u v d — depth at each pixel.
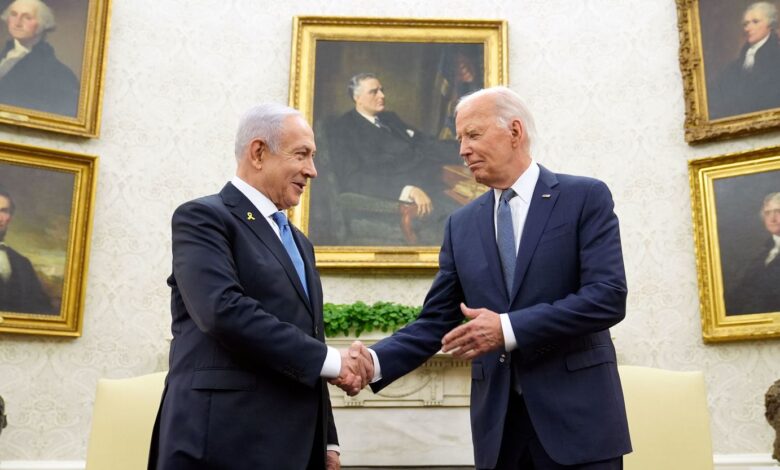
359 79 6.09
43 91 5.55
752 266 5.32
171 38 6.02
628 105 5.94
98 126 5.63
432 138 6.02
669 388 3.58
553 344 2.56
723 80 5.65
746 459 5.10
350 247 5.78
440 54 6.14
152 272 5.59
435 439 5.04
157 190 5.73
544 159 5.93
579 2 6.18
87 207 5.49
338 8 6.23
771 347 5.24
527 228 2.75
